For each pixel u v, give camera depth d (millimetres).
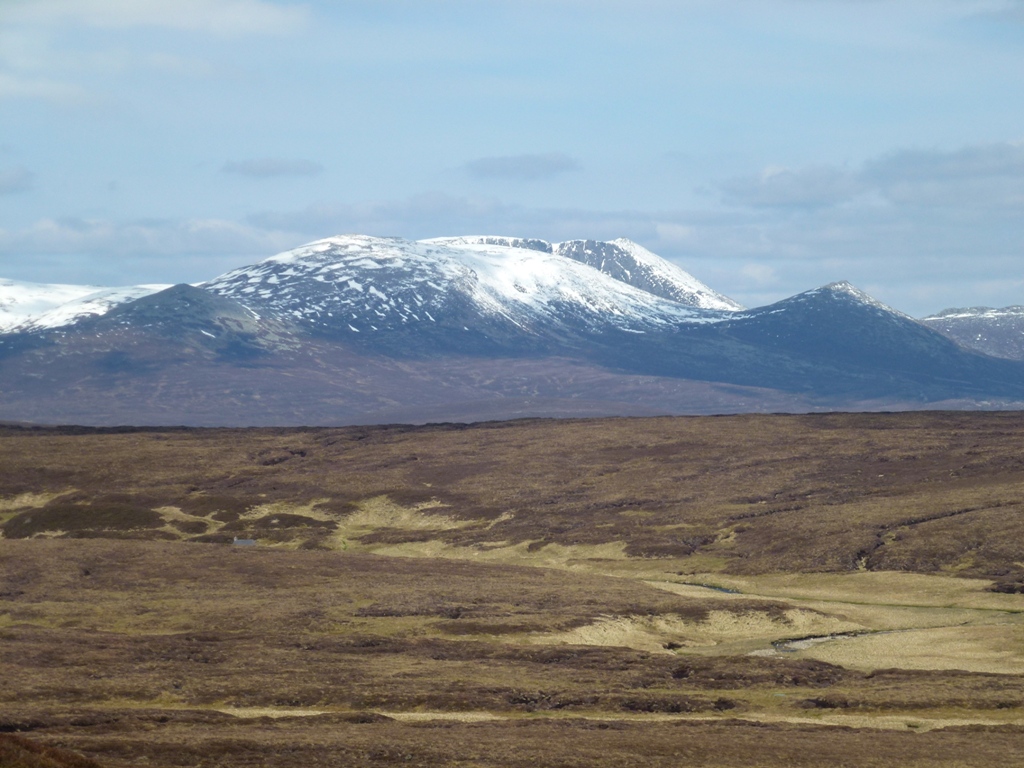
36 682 145375
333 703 143875
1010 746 118562
